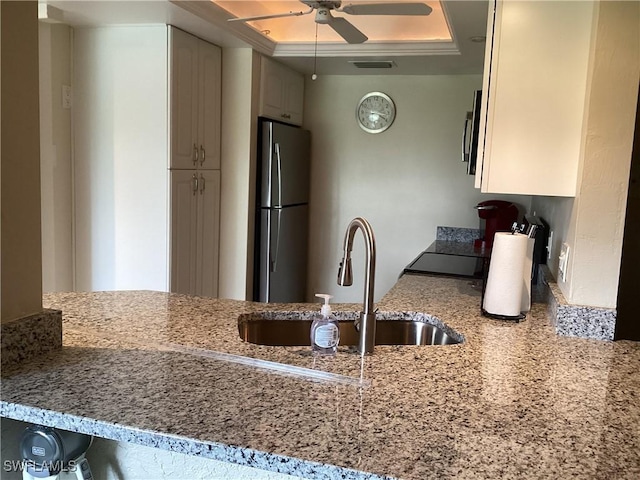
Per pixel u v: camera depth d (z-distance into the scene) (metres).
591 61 1.69
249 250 4.04
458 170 4.56
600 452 0.97
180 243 3.51
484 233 4.38
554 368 1.41
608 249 1.68
